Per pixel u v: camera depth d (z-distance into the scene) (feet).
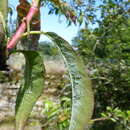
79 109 2.66
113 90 16.61
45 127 11.97
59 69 24.06
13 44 2.67
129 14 17.06
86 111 2.66
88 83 2.73
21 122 2.88
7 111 31.53
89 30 16.97
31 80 2.99
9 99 31.89
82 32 17.66
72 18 3.29
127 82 16.40
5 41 2.65
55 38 2.78
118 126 13.80
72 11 3.29
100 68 17.21
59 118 10.89
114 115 10.55
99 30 17.16
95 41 17.57
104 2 16.65
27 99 2.95
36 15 3.16
